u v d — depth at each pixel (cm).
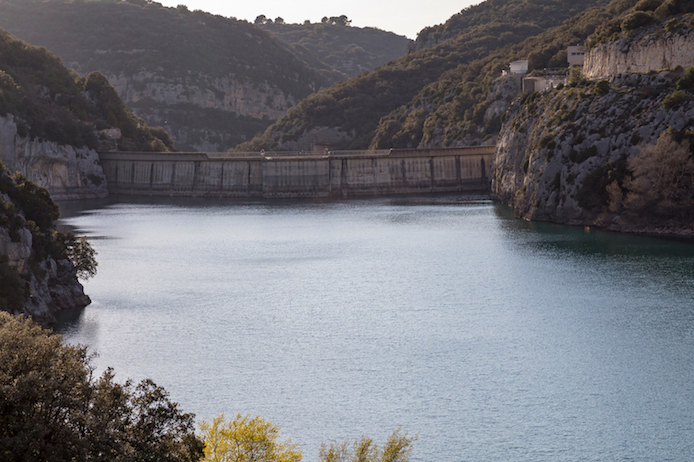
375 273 15650
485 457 7344
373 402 8625
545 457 7319
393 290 13975
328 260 17362
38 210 12469
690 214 18250
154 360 9994
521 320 11656
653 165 18338
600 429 7862
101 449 4659
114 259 17700
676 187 18262
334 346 10612
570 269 15038
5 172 12488
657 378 9131
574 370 9469
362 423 8106
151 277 15450
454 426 7994
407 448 7481
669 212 18450
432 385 9094
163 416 5128
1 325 5266
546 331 11056
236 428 5244
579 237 18612
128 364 9825
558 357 9950
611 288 13350
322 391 8962
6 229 10519
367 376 9419
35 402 4653
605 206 19862
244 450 5150
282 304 13012
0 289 9981
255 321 11912
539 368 9575
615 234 18725
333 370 9656
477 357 10038
